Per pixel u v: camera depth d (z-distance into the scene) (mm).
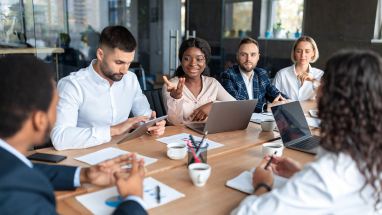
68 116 1810
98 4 5859
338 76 907
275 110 1788
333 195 891
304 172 949
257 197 1021
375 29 3988
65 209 1106
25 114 833
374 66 882
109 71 1880
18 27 4785
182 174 1406
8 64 848
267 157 1419
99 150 1651
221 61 5523
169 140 1838
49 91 871
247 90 2996
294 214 924
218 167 1486
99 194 1203
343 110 895
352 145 892
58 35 5340
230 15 5461
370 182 891
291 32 4824
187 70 2445
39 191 820
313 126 2215
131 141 1805
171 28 6059
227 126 2012
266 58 5086
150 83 5852
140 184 1056
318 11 4473
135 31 6328
